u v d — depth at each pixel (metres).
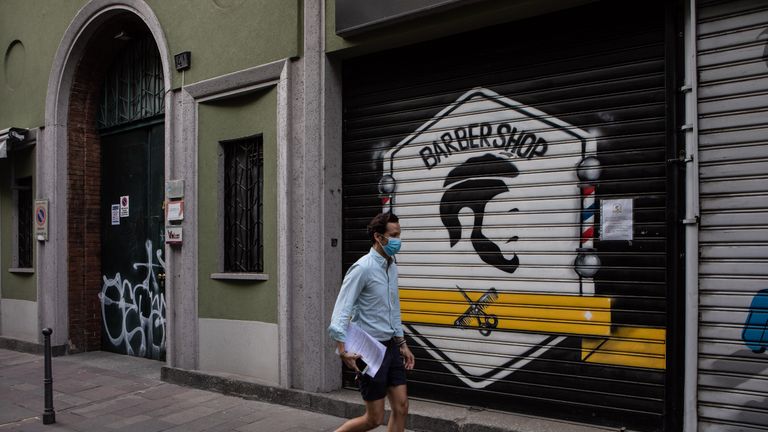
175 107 7.63
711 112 4.29
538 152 5.11
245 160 7.10
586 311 4.82
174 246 7.56
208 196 7.28
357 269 3.92
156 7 7.92
